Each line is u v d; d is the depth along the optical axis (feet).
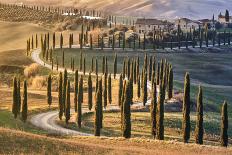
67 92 467.93
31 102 598.75
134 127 456.86
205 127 485.15
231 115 614.75
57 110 549.13
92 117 519.60
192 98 650.02
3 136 246.68
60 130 435.53
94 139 328.70
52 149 244.42
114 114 526.57
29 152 231.09
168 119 487.61
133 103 598.75
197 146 317.01
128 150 274.16
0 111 484.33
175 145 316.40
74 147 257.34
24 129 405.18
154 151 286.87
